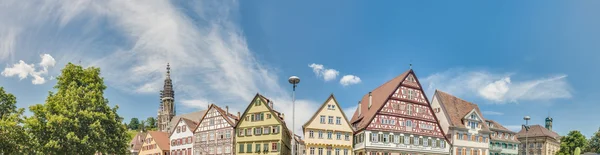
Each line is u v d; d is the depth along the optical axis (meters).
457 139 71.44
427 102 69.62
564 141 104.44
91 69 50.12
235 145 69.19
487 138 75.19
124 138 50.66
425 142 67.50
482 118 77.31
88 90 48.19
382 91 71.94
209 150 73.31
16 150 40.94
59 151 42.84
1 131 39.59
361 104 78.69
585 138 101.31
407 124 66.62
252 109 68.00
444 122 74.12
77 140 43.03
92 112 45.81
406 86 68.25
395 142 64.75
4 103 45.00
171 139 82.69
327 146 62.66
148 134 99.62
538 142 106.75
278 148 63.66
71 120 43.47
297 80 36.41
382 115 64.88
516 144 83.00
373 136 63.47
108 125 48.66
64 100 45.41
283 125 66.12
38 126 42.38
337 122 64.19
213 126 73.94
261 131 66.12
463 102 80.56
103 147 46.38
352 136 64.62
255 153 65.81
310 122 62.66
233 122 73.81
